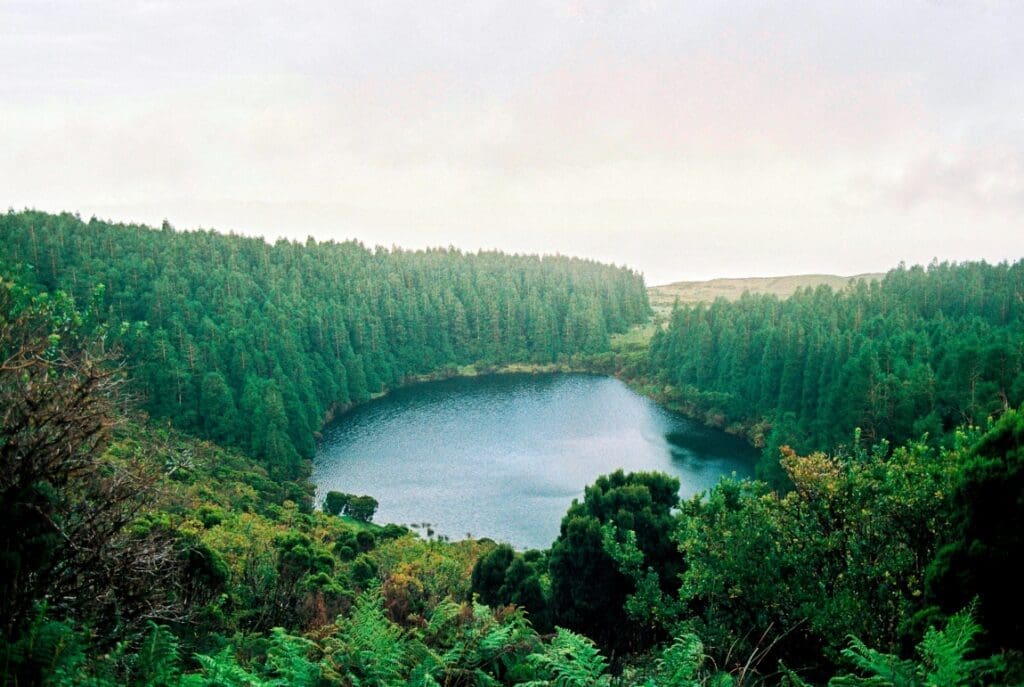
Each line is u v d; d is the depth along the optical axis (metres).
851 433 58.44
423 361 135.75
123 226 128.00
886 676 5.50
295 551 24.61
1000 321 112.00
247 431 76.00
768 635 12.73
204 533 24.61
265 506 50.91
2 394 8.44
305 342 111.88
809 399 79.75
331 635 8.34
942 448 13.30
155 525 15.19
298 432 79.50
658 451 78.56
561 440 84.44
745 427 86.81
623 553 18.12
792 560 13.05
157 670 5.79
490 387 124.94
